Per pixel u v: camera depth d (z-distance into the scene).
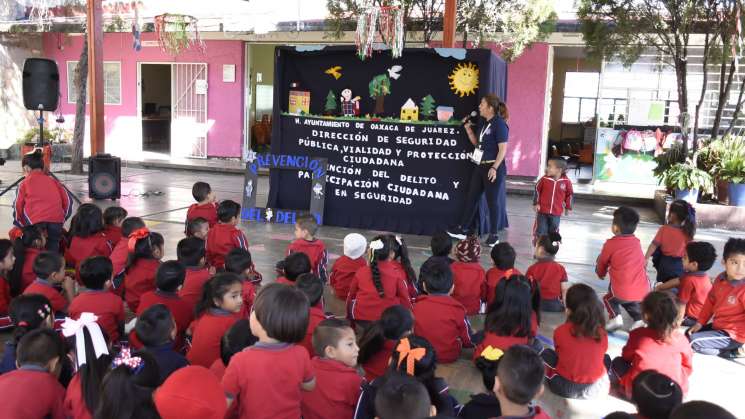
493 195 6.77
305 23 13.71
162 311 2.67
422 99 7.34
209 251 4.89
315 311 3.26
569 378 3.32
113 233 5.05
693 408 1.69
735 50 8.74
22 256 4.14
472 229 7.21
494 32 10.58
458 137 7.20
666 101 12.90
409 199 7.47
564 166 6.25
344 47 7.42
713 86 12.20
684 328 4.43
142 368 2.13
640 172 12.43
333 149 7.73
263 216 7.83
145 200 9.37
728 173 8.77
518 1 10.43
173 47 12.51
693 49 12.22
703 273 4.39
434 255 4.44
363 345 3.08
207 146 15.42
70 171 12.09
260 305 2.34
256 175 7.91
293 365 2.35
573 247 7.10
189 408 2.06
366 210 7.68
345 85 7.64
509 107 13.00
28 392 2.28
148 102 18.91
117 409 1.89
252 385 2.31
